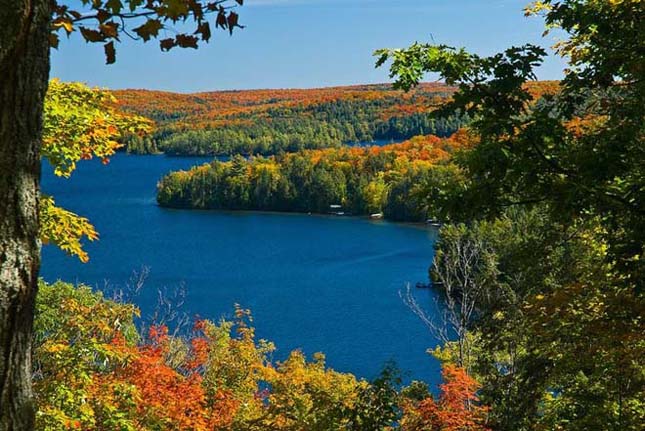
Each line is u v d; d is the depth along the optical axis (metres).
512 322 12.14
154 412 10.05
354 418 8.46
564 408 10.07
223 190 127.38
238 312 19.23
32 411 2.04
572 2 8.32
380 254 78.88
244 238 93.69
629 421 8.55
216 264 75.25
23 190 1.96
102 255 79.25
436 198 7.51
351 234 94.94
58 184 162.88
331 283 65.00
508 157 6.94
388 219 108.00
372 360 42.94
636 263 7.28
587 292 8.55
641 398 9.27
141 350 11.60
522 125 7.45
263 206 125.12
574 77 8.30
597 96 9.23
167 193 127.88
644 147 7.55
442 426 9.30
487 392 11.73
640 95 7.57
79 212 118.19
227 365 16.38
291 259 77.69
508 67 7.38
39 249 2.04
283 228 103.12
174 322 47.69
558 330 8.66
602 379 9.25
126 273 69.31
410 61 7.52
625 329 7.73
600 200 6.89
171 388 11.05
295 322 52.25
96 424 8.44
